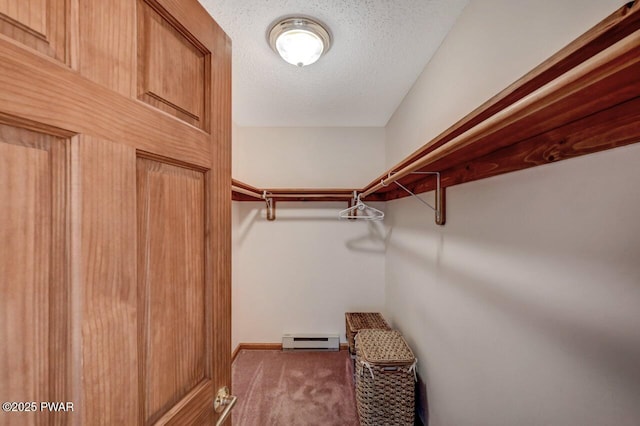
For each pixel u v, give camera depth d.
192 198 0.66
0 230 0.33
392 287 2.51
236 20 1.28
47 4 0.37
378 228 2.79
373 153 2.80
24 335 0.35
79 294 0.40
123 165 0.47
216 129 0.75
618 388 0.56
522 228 0.84
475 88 1.12
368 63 1.64
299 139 2.81
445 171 1.35
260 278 2.79
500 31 0.96
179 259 0.62
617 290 0.56
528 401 0.81
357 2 1.17
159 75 0.56
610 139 0.56
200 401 0.68
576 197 0.65
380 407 1.58
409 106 2.00
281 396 2.03
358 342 1.87
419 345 1.76
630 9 0.38
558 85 0.40
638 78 0.40
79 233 0.41
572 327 0.66
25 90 0.35
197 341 0.68
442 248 1.42
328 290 2.79
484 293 1.04
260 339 2.78
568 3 0.69
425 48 1.49
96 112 0.43
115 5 0.46
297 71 1.74
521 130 0.72
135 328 0.49
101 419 0.43
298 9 1.21
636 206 0.52
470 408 1.14
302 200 2.75
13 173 0.34
